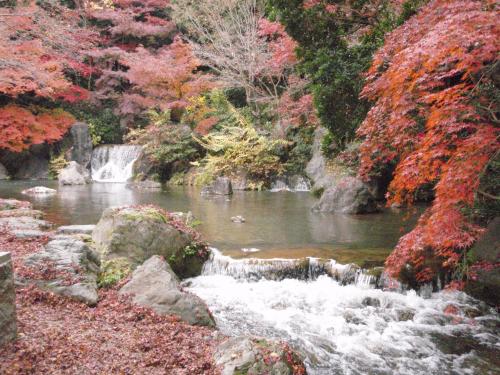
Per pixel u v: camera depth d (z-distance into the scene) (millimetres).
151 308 5016
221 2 21094
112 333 4316
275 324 5633
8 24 13875
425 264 6668
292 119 17125
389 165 13461
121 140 24531
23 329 3988
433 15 5660
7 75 17828
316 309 6117
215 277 7348
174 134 20344
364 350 5047
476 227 6094
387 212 12156
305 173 17781
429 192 12891
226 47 21297
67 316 4578
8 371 3207
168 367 3766
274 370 3779
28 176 21828
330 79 8750
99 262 6262
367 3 9188
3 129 19594
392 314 5992
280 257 7438
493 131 4551
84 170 21484
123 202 13641
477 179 4680
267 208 12875
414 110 5652
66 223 9984
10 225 8562
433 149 4914
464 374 4582
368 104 8727
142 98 22656
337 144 11969
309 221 10797
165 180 20625
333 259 7277
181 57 22438
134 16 26281
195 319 5020
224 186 16203
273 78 22312
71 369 3455
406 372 4605
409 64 4344
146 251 6984
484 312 6082
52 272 5301
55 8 16156
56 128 21484
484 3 4578
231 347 4051
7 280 3549
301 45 9352
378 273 6797
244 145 18500
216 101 21984
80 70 23047
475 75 5270
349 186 12203
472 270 6336
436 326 5691
